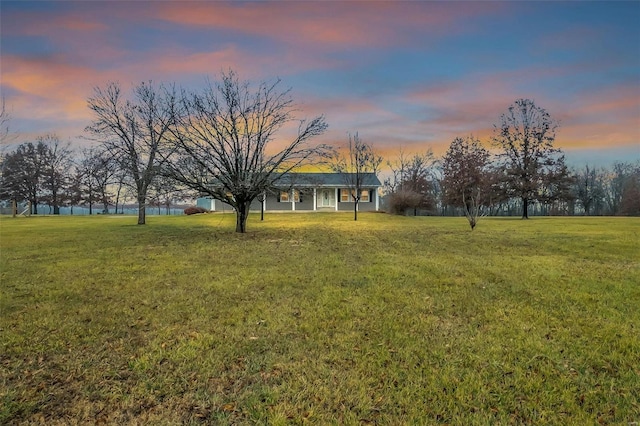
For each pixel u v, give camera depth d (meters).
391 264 7.33
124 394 2.55
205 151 12.73
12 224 19.78
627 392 2.55
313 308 4.50
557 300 4.76
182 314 4.30
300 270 6.78
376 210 35.16
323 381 2.74
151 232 14.58
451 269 6.79
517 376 2.80
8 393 2.54
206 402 2.46
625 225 17.42
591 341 3.43
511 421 2.26
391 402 2.47
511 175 29.44
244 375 2.84
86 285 5.70
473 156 35.59
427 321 4.01
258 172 13.55
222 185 13.88
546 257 8.16
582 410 2.35
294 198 35.00
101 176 37.56
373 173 36.09
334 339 3.53
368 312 4.33
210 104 13.04
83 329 3.81
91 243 10.95
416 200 31.73
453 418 2.29
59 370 2.90
